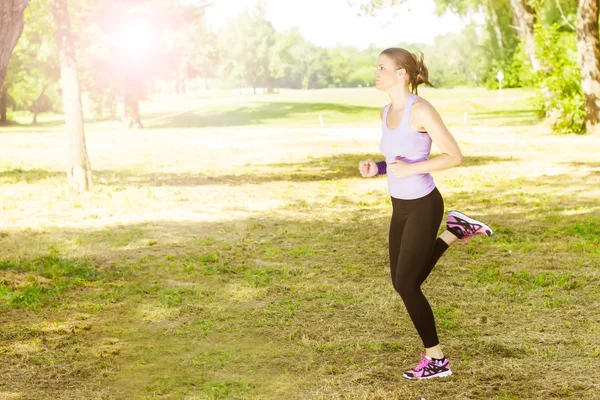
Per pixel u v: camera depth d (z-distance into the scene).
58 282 7.46
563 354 5.11
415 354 5.21
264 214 11.91
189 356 5.30
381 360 5.11
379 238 9.77
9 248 9.27
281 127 39.38
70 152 14.10
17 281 7.52
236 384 4.74
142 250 9.19
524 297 6.65
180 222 11.18
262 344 5.54
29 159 22.66
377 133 31.27
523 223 10.50
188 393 4.59
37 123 71.00
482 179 15.50
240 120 57.09
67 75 13.97
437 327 5.82
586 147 21.56
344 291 7.04
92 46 43.88
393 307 6.43
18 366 5.11
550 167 17.23
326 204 12.89
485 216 11.16
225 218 11.52
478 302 6.52
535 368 4.86
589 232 9.65
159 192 14.32
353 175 17.27
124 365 5.13
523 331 5.68
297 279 7.60
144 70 46.62
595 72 25.77
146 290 7.24
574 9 36.53
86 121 63.69
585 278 7.29
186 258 8.66
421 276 4.63
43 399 4.52
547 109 28.30
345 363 5.07
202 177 17.11
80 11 41.00
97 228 10.71
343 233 10.16
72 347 5.51
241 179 16.70
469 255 8.51
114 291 7.20
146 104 84.75
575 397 4.36
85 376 4.93
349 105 72.25
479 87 121.06
